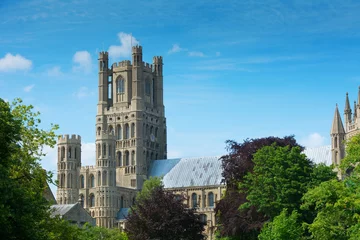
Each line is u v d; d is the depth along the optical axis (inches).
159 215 5226.4
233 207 5231.3
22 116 3326.8
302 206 3713.1
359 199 3282.5
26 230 2706.7
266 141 5674.2
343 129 7199.8
